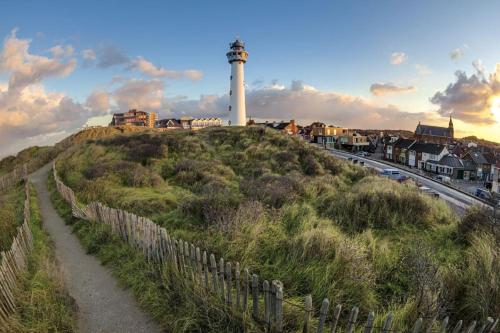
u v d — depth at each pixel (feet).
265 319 11.82
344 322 12.75
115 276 19.79
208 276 14.25
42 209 43.70
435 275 15.10
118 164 61.41
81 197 44.91
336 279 15.49
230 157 79.56
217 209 25.58
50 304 14.51
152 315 14.94
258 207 25.62
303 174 67.92
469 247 20.67
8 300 13.25
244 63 159.84
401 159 237.04
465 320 13.33
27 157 136.56
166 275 16.62
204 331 12.86
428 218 28.45
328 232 20.30
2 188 66.23
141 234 21.12
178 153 81.56
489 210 24.61
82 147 94.94
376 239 22.80
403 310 12.78
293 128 305.73
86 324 14.62
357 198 30.66
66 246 27.20
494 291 13.46
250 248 18.40
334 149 251.80
